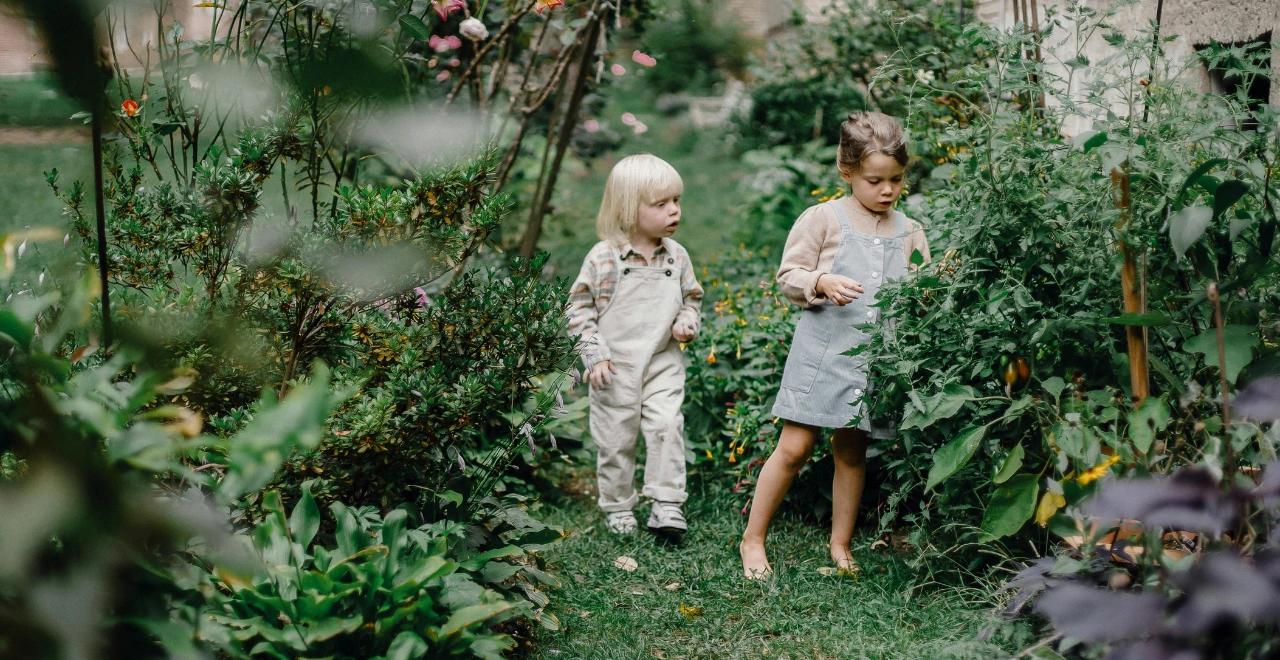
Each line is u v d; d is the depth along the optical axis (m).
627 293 3.35
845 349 2.95
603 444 3.39
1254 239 2.26
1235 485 1.85
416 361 2.36
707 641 2.56
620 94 11.46
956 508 2.66
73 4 0.99
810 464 3.43
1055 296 2.66
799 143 7.45
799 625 2.62
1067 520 2.09
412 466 2.46
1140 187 2.38
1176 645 1.71
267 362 2.29
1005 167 2.59
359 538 2.19
